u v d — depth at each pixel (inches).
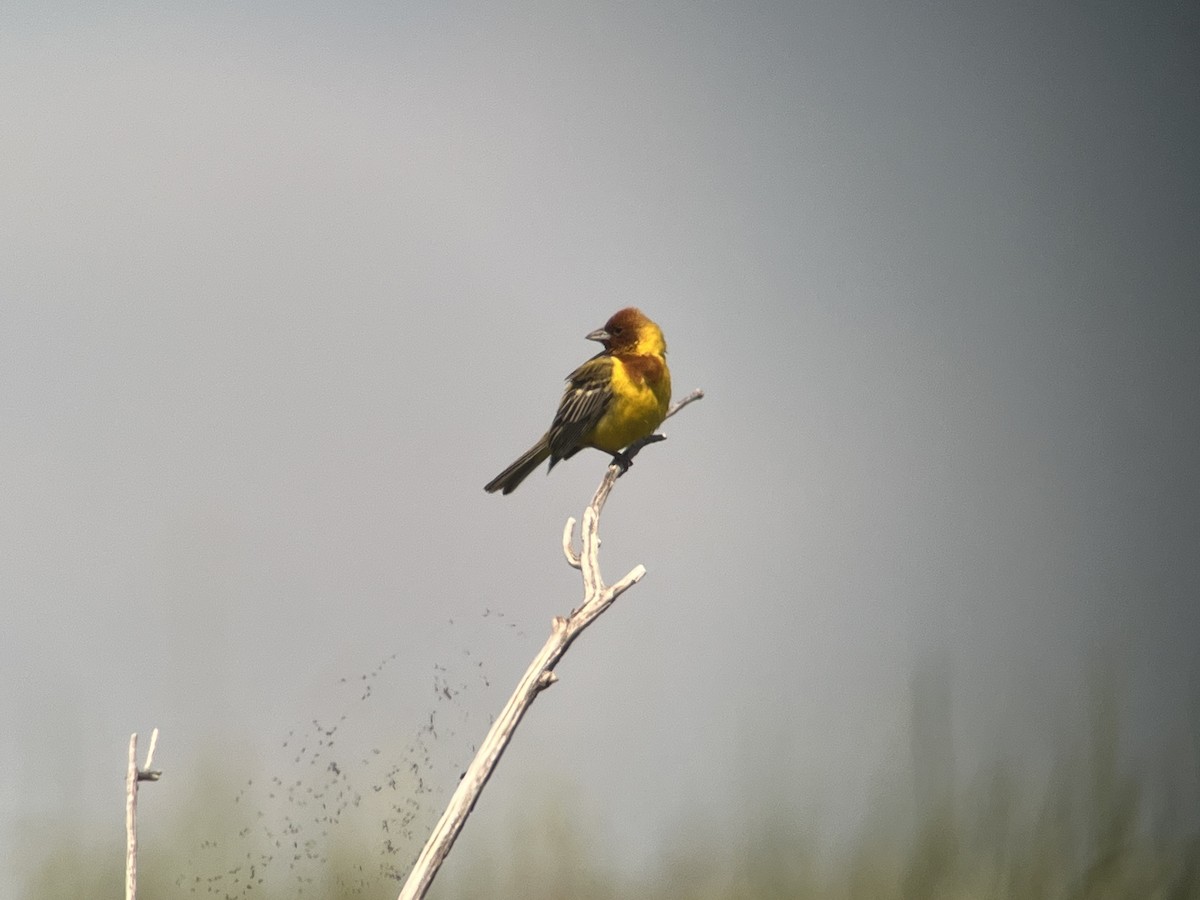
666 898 509.0
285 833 287.9
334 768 236.1
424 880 228.7
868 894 467.2
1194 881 420.5
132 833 236.7
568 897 511.8
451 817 233.9
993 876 443.8
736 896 498.3
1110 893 426.9
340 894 301.9
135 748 241.4
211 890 438.0
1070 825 440.8
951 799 461.1
